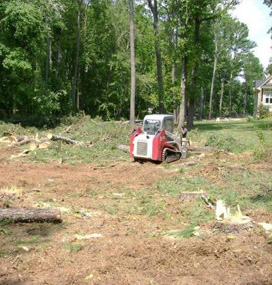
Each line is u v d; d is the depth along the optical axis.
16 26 24.47
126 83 39.91
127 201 9.50
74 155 16.36
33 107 28.19
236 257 5.79
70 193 10.16
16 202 8.88
